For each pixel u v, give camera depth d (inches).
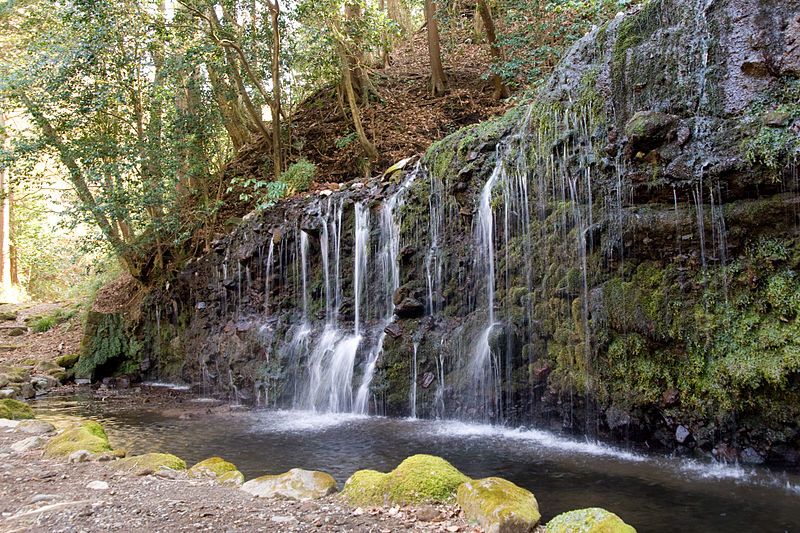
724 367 197.3
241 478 178.1
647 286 221.6
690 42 219.3
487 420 274.2
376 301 353.4
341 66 490.3
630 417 221.1
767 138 191.6
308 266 394.0
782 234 191.5
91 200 495.2
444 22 585.3
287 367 373.7
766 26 200.5
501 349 269.9
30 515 139.8
